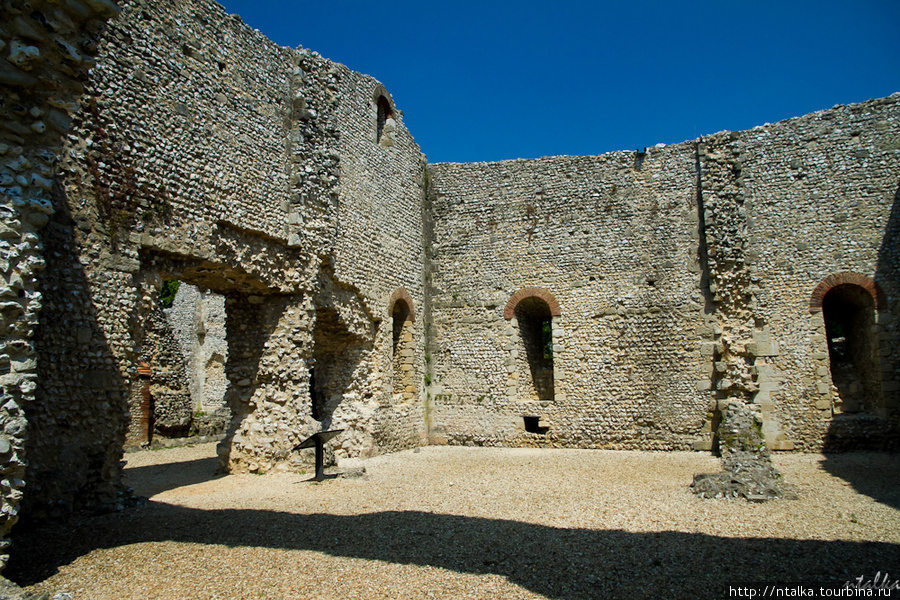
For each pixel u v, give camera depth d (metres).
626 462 12.98
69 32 5.66
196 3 10.15
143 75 9.00
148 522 7.36
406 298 16.27
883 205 13.88
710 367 14.68
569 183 16.72
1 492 4.80
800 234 14.35
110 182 8.33
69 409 7.54
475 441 16.47
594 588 5.12
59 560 5.89
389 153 15.94
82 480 7.62
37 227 5.39
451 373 17.02
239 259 10.53
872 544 6.23
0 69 5.12
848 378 15.00
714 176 15.12
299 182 11.96
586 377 15.76
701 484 9.16
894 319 13.46
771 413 13.93
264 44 11.72
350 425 13.77
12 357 4.97
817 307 13.97
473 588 5.14
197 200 9.72
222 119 10.43
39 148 5.47
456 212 17.66
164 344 22.89
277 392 11.45
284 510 8.12
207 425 22.42
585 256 16.25
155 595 5.04
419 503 8.66
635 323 15.50
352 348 14.23
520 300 16.72
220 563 5.82
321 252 12.22
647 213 15.83
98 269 8.05
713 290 14.64
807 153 14.57
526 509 8.23
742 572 5.43
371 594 5.03
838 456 12.91
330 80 13.41
